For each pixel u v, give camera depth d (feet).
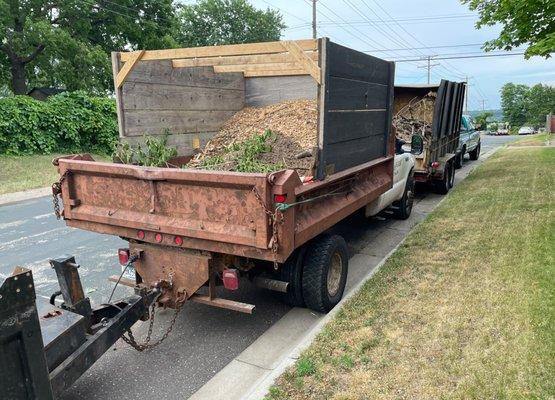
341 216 15.12
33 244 23.29
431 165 30.55
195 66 17.30
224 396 10.67
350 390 9.79
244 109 22.99
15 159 49.80
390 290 14.83
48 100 56.03
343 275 15.34
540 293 13.57
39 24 83.05
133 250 13.17
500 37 30.86
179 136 18.43
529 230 20.21
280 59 14.83
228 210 11.16
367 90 16.47
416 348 11.24
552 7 26.22
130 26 103.50
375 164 17.97
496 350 10.81
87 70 91.50
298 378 10.32
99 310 11.14
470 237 20.12
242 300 16.07
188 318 14.79
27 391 7.14
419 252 18.58
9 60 95.04
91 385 11.25
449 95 32.22
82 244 23.21
